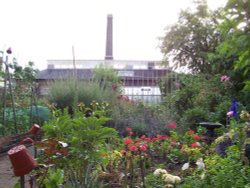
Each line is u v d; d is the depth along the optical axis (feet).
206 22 47.01
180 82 35.14
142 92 36.55
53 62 58.44
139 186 11.36
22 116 22.82
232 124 18.03
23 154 6.18
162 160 15.90
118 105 27.43
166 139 18.16
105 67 38.24
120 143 17.53
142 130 23.27
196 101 28.48
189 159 15.16
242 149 11.96
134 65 60.59
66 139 9.45
